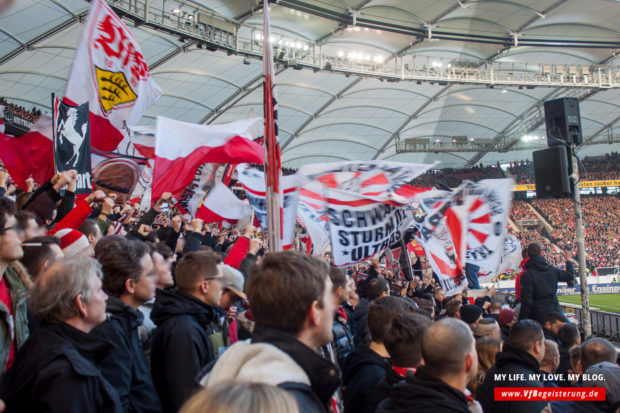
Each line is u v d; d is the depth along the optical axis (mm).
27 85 27250
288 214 5594
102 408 2480
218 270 3428
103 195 4375
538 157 8766
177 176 6184
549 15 32500
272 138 4371
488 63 38531
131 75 6055
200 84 32719
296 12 28062
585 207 53781
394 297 3871
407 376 2859
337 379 1970
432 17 31203
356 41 33219
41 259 3361
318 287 2105
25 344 2561
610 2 31250
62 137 5246
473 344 2748
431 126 48781
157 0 24031
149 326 3936
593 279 39906
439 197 10000
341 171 7391
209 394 1104
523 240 50188
